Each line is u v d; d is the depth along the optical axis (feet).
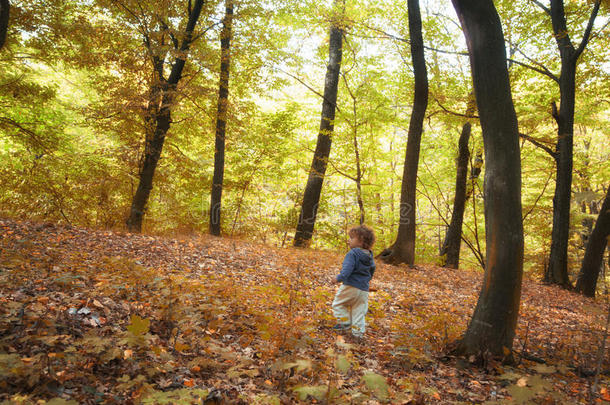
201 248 25.03
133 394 7.15
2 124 31.58
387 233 57.16
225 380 8.57
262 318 11.94
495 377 11.04
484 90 12.82
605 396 10.33
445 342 13.23
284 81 40.63
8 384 6.52
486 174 12.94
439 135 55.11
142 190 32.99
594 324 18.19
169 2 31.63
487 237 12.89
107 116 30.50
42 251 16.03
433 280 29.43
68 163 34.81
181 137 43.37
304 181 60.39
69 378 7.10
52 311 9.73
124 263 13.84
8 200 32.32
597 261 37.42
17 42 30.73
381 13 42.27
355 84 48.88
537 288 34.22
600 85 40.96
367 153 47.60
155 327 10.52
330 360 8.97
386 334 14.79
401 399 8.10
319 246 53.67
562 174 39.81
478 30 12.90
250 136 45.88
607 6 33.94
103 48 33.19
